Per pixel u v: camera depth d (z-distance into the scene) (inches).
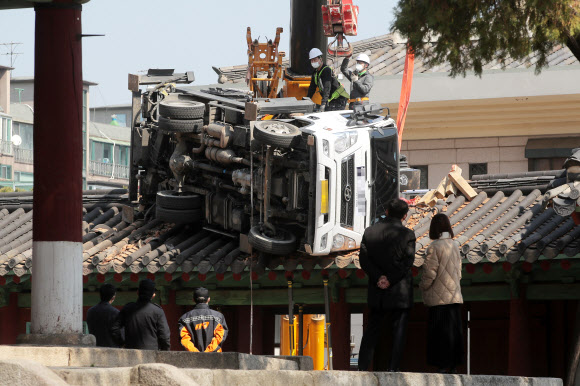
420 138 2151.8
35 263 974.4
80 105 989.8
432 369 1375.5
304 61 1614.2
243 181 1288.1
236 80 2346.2
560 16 929.5
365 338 950.4
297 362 849.5
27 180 5649.6
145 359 799.1
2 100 5590.6
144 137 1465.3
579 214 1150.3
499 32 955.3
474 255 1230.9
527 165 2092.8
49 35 980.6
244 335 1446.9
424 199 1430.9
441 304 955.3
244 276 1320.1
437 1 967.0
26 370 482.9
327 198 1230.3
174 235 1419.8
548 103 2022.6
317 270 1302.9
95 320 1120.2
